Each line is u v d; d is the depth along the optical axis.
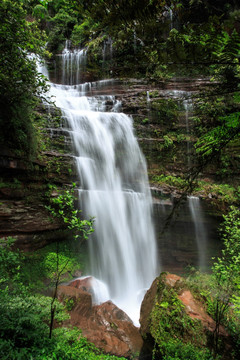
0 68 5.67
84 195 9.12
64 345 3.93
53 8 24.44
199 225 10.55
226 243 6.11
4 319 3.51
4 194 7.13
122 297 8.84
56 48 21.58
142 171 11.94
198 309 5.36
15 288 5.21
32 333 3.59
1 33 5.23
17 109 6.98
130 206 10.33
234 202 10.31
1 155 6.75
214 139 2.03
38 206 7.96
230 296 5.31
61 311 5.11
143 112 13.05
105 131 11.73
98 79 17.25
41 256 7.64
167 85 13.54
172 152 12.11
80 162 9.82
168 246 10.66
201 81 12.73
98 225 9.38
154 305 5.50
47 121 10.06
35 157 8.01
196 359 4.27
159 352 4.68
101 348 4.81
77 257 8.62
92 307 6.39
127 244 10.00
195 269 10.15
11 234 7.20
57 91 14.89
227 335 4.92
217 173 10.59
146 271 10.18
